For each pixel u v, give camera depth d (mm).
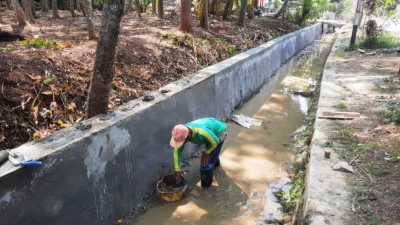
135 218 4059
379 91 6520
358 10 11539
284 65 13094
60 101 4270
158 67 6148
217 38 9188
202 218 4078
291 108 8062
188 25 8562
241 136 6348
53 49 5270
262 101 8555
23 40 5898
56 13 10648
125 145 3955
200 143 4367
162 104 4613
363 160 3904
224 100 6969
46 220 3053
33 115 3865
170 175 4492
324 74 8102
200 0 9477
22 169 2764
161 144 4691
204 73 6316
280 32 15008
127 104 4414
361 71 8250
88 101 4023
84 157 3379
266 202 4379
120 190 3963
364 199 3164
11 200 2721
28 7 8789
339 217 2924
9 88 3920
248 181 4879
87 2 6367
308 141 5660
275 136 6387
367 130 4715
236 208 4266
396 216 2869
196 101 5629
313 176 3590
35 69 4410
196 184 4789
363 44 12344
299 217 3398
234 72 7383
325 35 23547
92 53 5531
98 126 3635
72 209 3316
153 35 7723
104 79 3887
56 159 3062
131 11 15234
